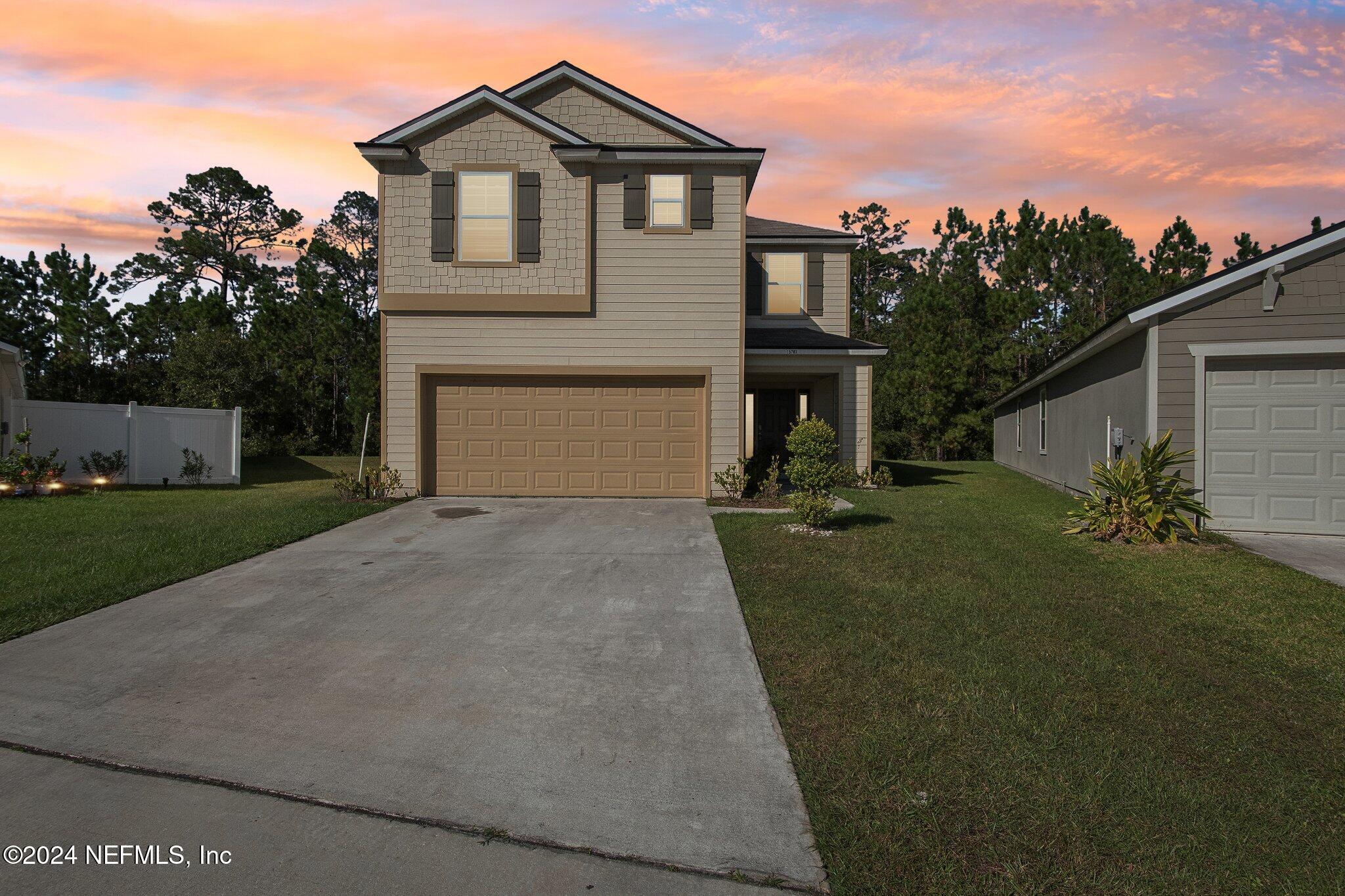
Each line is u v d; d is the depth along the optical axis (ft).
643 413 42.65
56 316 90.68
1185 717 14.06
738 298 42.45
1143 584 23.57
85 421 50.83
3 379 48.29
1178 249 84.69
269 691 15.42
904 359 100.48
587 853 10.25
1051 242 93.15
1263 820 10.84
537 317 42.11
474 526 33.24
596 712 14.47
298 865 9.95
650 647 17.94
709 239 42.37
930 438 95.04
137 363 83.30
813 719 13.98
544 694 15.30
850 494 48.06
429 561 26.58
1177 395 33.19
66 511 37.81
